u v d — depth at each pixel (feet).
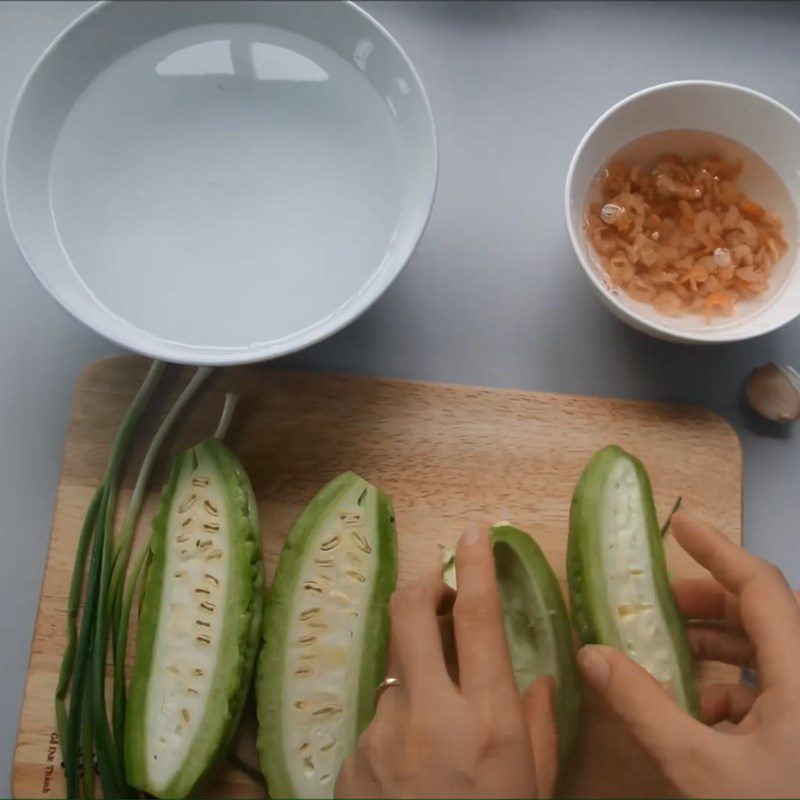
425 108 1.63
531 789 1.40
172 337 1.63
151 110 1.69
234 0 1.66
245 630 1.63
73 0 1.95
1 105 1.92
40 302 1.86
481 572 1.50
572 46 1.97
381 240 1.67
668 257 1.83
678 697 1.67
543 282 1.89
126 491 1.76
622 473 1.73
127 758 1.63
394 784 1.41
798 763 1.41
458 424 1.80
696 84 1.75
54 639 1.70
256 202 1.70
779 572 1.57
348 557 1.69
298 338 1.61
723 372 1.89
